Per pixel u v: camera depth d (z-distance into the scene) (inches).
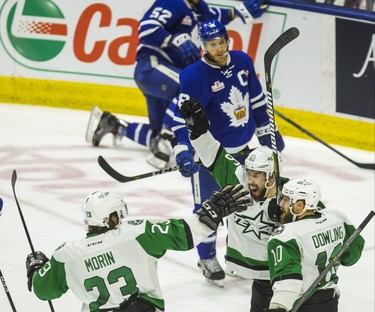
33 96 1007.6
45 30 981.8
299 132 901.8
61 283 379.9
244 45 895.1
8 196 729.6
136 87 971.9
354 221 692.7
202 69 547.8
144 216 692.7
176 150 549.3
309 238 377.7
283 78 892.0
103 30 966.4
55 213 692.7
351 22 846.5
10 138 892.6
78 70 986.7
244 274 431.8
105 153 863.1
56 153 855.1
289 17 869.8
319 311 392.2
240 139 565.0
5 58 999.0
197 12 787.4
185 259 608.4
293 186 386.6
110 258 369.7
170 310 526.6
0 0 978.7
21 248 617.9
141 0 943.0
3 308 521.7
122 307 374.3
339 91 872.3
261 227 417.4
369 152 870.4
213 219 364.5
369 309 532.7
